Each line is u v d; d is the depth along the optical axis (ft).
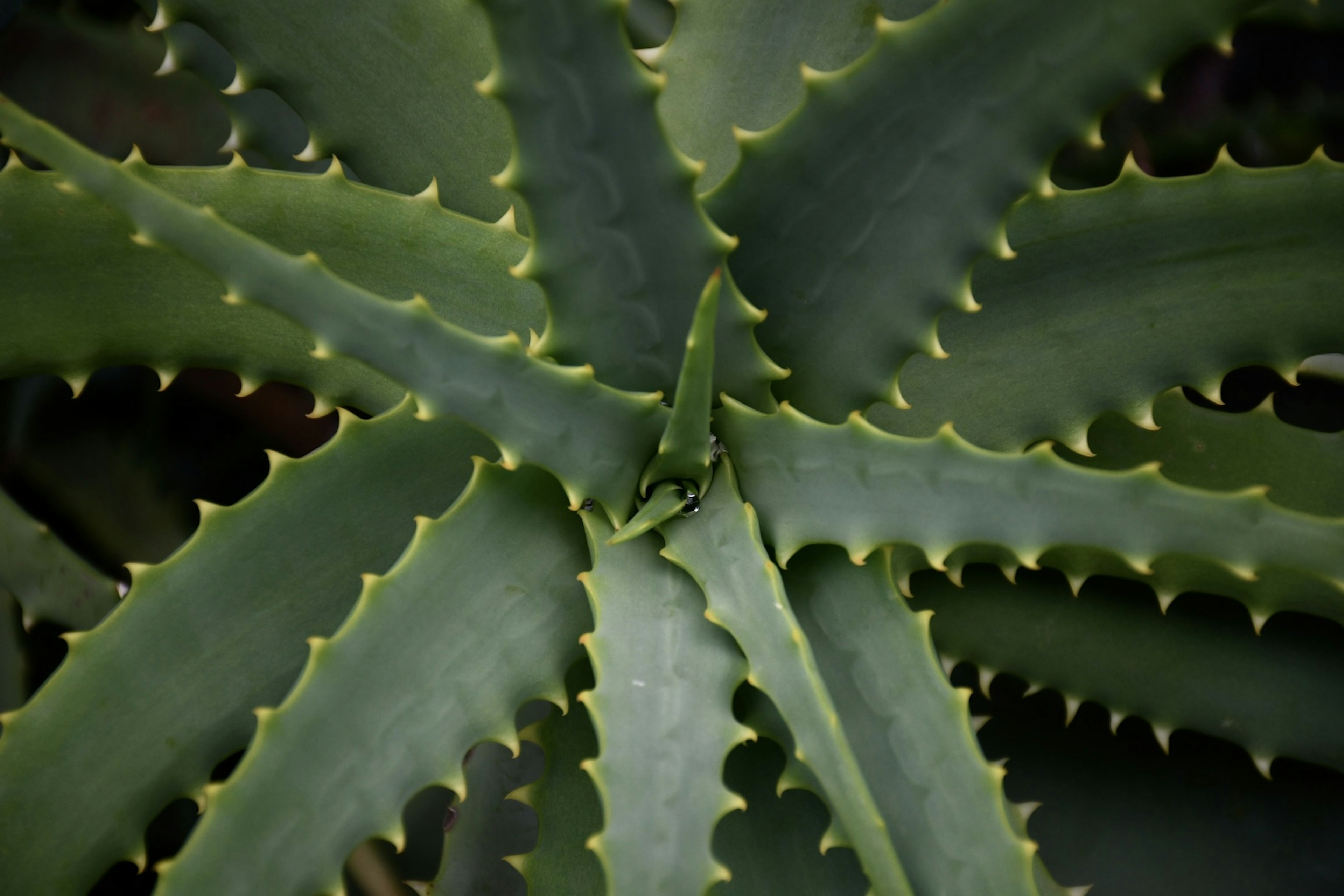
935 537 2.46
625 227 2.40
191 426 2.94
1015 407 2.67
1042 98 2.37
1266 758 2.69
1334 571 2.35
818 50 2.73
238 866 2.42
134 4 3.02
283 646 2.60
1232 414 2.73
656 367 2.52
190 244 2.26
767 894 2.61
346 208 2.67
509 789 2.83
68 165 2.20
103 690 2.54
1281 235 2.57
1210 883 2.77
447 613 2.49
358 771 2.45
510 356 2.38
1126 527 2.39
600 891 2.64
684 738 2.42
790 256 2.51
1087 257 2.63
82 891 2.56
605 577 2.49
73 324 2.67
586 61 2.27
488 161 2.76
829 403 2.59
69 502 2.90
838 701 2.50
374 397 2.72
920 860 2.44
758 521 2.51
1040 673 2.72
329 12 2.68
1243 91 2.94
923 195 2.44
